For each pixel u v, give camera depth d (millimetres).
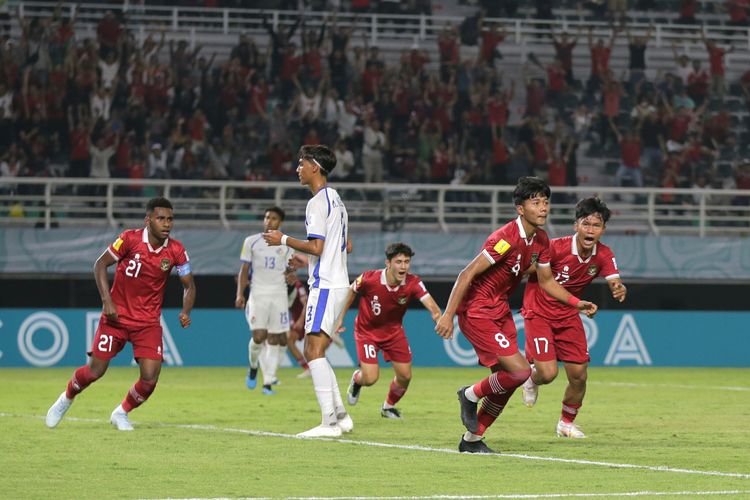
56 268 43594
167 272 19156
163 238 19000
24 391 29250
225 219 45875
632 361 44844
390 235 45281
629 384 34094
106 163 50031
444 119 54031
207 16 57594
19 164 50156
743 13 63000
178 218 50500
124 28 53656
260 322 29344
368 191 51656
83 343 41969
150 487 13227
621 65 59938
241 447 17156
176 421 21641
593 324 44688
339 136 53125
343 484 13492
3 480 13750
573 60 59438
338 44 55656
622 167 54531
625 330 44906
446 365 44031
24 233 43438
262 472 14492
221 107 52812
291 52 54562
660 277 46469
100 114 51062
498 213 51594
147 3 57188
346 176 52188
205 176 50938
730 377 37750
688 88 58000
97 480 13766
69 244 43781
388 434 19312
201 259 44281
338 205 18219
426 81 54812
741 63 60844
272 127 53000
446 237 45500
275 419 22062
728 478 14109
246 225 46156
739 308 47844
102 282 18719
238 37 56500
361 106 53875
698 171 55812
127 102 52000
